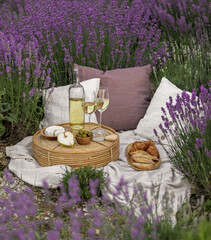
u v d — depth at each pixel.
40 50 4.09
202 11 5.22
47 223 2.14
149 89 3.78
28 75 3.14
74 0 4.63
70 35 4.25
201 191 2.27
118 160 2.93
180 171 2.51
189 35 5.05
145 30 4.52
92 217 2.13
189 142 2.41
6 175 2.16
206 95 2.43
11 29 4.05
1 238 1.69
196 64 4.11
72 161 2.63
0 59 3.47
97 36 4.46
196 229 1.81
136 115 3.53
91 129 3.11
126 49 4.22
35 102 3.28
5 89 3.25
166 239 1.64
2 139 3.38
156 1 5.64
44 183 1.92
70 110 2.98
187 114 2.39
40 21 4.03
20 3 6.14
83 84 3.43
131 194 2.35
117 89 3.54
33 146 2.84
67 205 2.30
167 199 1.82
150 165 2.67
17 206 1.77
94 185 2.00
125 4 4.85
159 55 4.43
